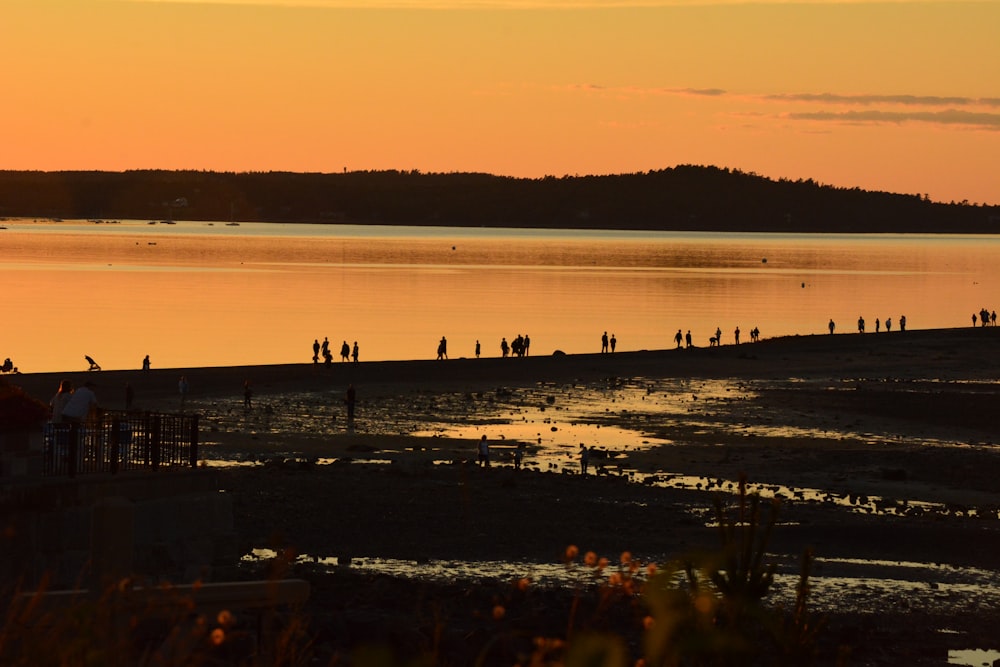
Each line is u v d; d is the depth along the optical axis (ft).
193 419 284.41
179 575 263.90
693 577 90.63
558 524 433.48
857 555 394.52
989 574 374.43
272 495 467.52
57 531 244.42
